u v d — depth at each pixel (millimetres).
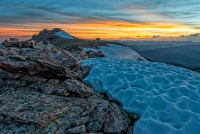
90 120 6324
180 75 10516
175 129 5930
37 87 8047
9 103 6363
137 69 11609
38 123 5496
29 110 6043
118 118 6887
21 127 5465
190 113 6508
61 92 7832
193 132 5770
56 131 5535
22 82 8281
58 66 8711
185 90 8352
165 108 7047
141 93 8320
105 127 6227
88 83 10125
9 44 13414
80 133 5641
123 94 8406
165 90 8570
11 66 8086
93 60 14609
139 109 7348
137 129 6367
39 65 8516
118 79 9758
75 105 7023
